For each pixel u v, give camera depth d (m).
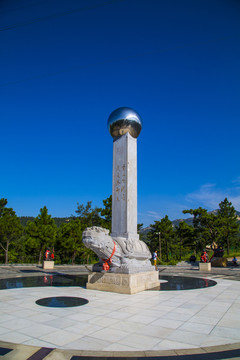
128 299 9.30
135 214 12.97
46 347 4.82
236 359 4.42
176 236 45.66
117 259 11.16
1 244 34.72
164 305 8.39
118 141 13.45
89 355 4.50
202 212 40.94
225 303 8.77
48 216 35.06
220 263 27.81
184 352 4.67
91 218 43.09
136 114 13.20
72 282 13.77
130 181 12.90
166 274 19.00
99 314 7.19
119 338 5.32
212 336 5.50
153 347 4.88
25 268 22.42
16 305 8.27
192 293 10.69
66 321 6.49
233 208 45.97
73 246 30.97
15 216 35.19
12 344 4.95
